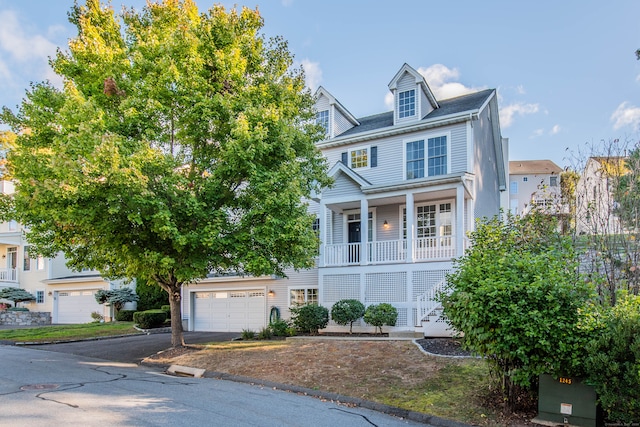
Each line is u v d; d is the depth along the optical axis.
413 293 16.00
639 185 10.38
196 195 12.34
